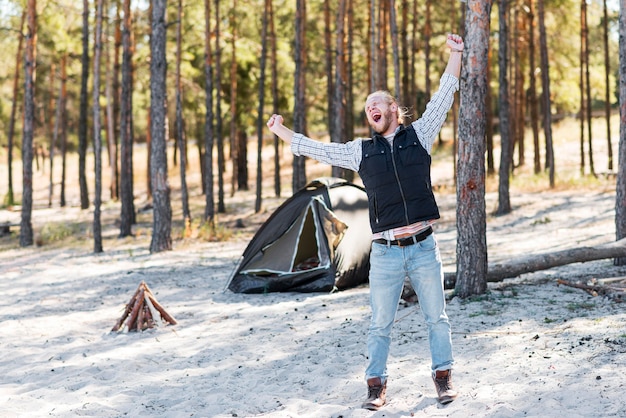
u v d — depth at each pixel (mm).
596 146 34312
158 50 16688
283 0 27531
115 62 29375
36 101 41781
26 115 20641
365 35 27953
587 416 4180
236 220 21953
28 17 20469
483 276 8125
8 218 29297
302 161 23688
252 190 33031
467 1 7719
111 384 6023
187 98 29938
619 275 8703
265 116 31125
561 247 12688
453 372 5387
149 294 8445
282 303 9547
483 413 4391
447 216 19609
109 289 11484
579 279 8664
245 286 10578
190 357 6887
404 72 26344
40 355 7266
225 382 5852
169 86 27719
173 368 6500
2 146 54094
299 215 10641
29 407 5367
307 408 4887
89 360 6930
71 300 10641
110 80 34688
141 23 27031
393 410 4617
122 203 20734
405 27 25359
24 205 20625
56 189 42125
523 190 23188
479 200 8023
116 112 31562
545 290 8180
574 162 31078
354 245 10578
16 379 6418
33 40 20531
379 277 4441
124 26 22672
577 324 6418
